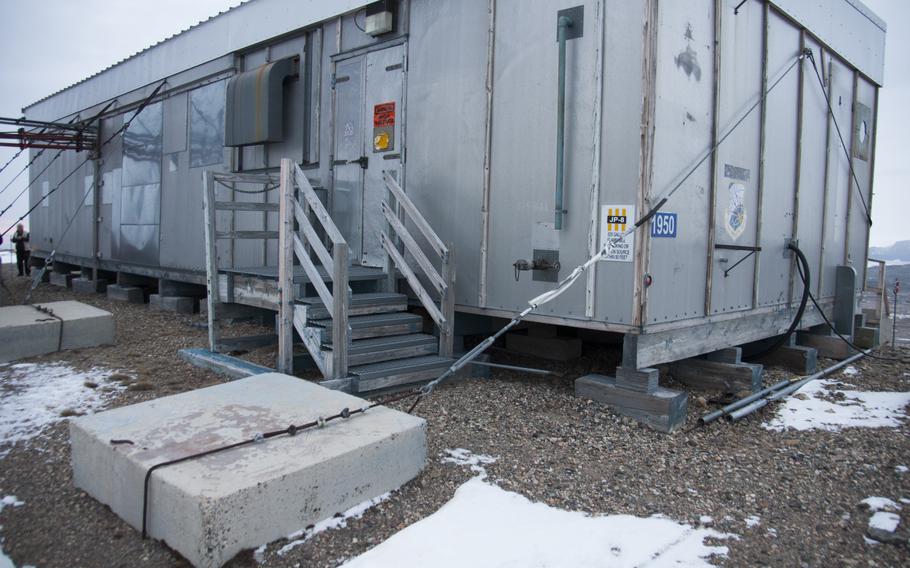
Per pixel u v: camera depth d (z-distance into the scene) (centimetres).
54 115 1402
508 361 655
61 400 508
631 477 392
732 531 328
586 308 511
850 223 832
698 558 298
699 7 529
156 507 298
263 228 808
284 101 789
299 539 301
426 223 572
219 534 276
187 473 297
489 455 411
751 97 608
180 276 955
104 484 334
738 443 460
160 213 1009
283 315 541
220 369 576
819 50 730
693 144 527
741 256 607
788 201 686
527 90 551
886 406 540
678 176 511
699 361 585
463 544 297
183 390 534
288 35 776
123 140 1111
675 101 503
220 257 886
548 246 538
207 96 899
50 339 661
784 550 311
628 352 494
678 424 480
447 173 616
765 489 381
